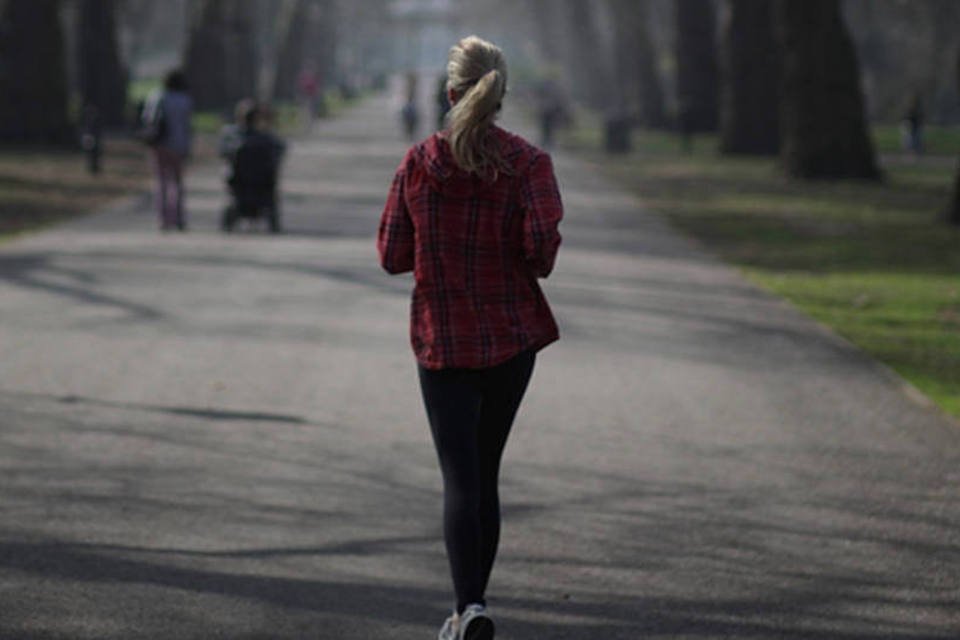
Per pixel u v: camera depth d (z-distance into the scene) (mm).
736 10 125750
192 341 35406
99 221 66125
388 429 27141
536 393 30547
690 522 21656
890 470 24703
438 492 23125
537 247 15586
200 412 28203
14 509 21719
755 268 52875
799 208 78375
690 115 147250
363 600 18156
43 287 43875
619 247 58781
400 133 160125
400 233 15961
